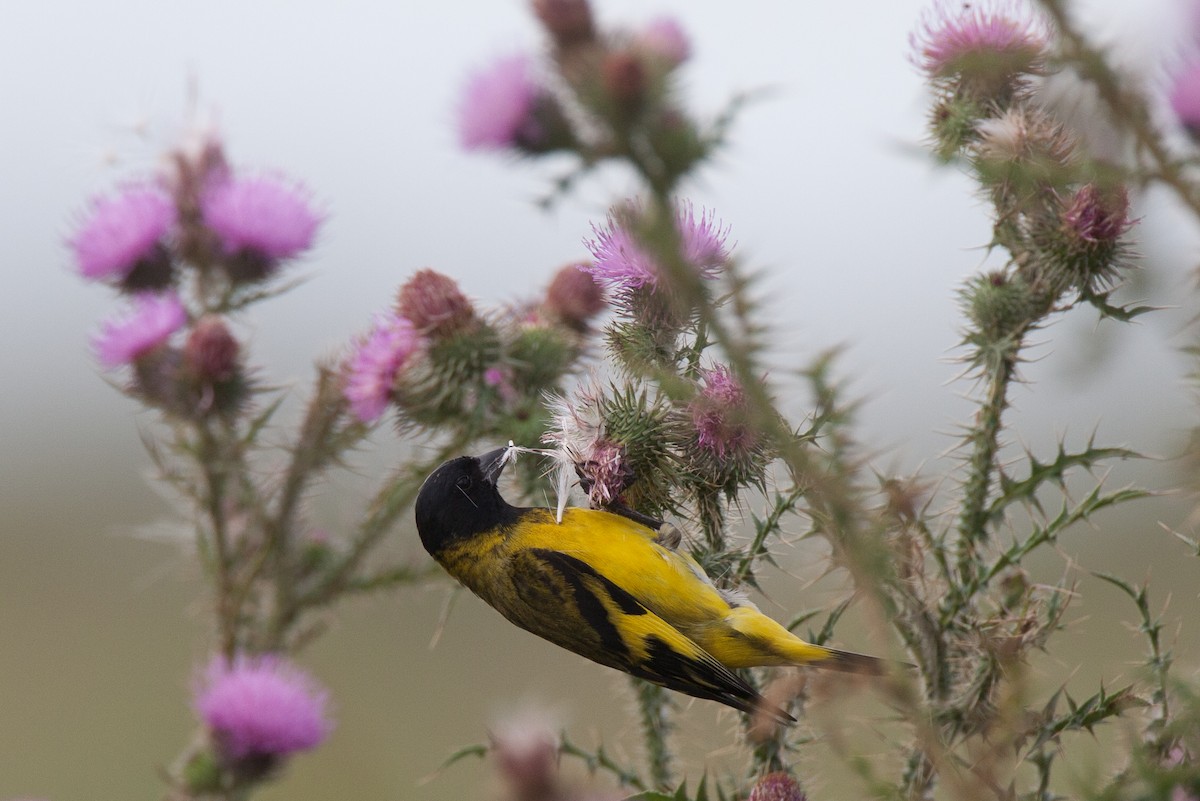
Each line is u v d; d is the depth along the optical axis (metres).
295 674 8.81
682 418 7.97
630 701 9.13
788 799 6.68
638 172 4.51
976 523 7.27
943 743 6.13
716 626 8.52
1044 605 7.05
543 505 9.84
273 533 9.78
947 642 6.67
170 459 10.02
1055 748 6.25
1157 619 6.57
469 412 9.79
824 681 5.44
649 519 8.70
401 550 10.30
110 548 27.27
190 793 8.52
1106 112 4.24
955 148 6.06
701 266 5.73
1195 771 4.80
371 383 9.79
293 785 15.77
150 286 10.87
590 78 4.65
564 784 8.45
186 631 22.58
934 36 6.62
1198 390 4.57
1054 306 7.35
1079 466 7.14
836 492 4.62
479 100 6.05
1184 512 5.77
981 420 7.43
